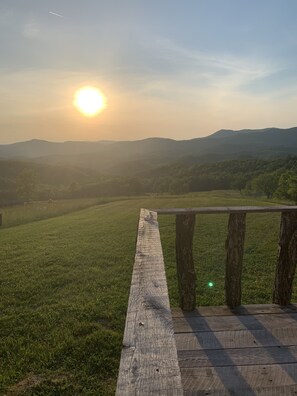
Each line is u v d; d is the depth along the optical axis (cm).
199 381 271
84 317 520
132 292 172
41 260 879
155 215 407
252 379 273
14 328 489
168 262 847
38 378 368
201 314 402
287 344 329
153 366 112
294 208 417
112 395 337
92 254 937
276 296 431
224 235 1194
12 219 2141
